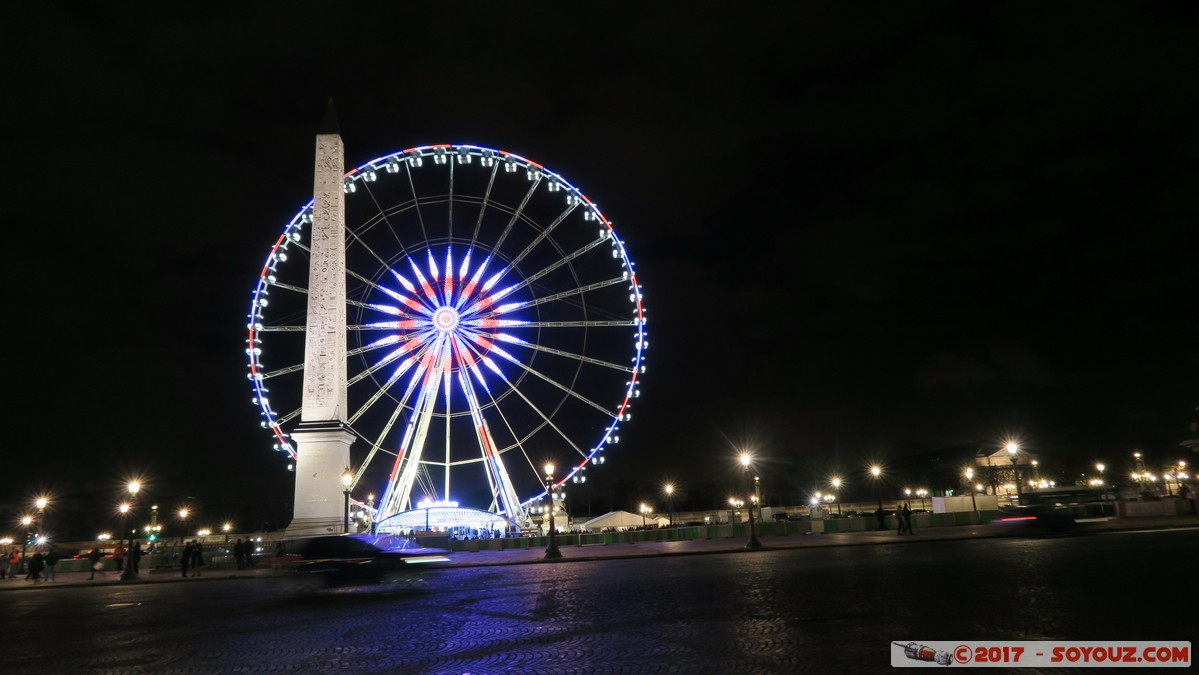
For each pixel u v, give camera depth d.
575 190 57.66
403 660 12.27
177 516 116.75
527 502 59.09
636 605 17.88
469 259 55.72
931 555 29.19
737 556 35.62
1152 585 16.72
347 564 27.03
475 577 29.34
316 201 52.25
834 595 17.66
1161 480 106.44
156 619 20.03
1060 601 14.86
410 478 53.09
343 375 51.66
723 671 10.25
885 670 9.97
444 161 57.25
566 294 56.88
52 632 18.03
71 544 100.00
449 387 54.62
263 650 13.80
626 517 77.50
